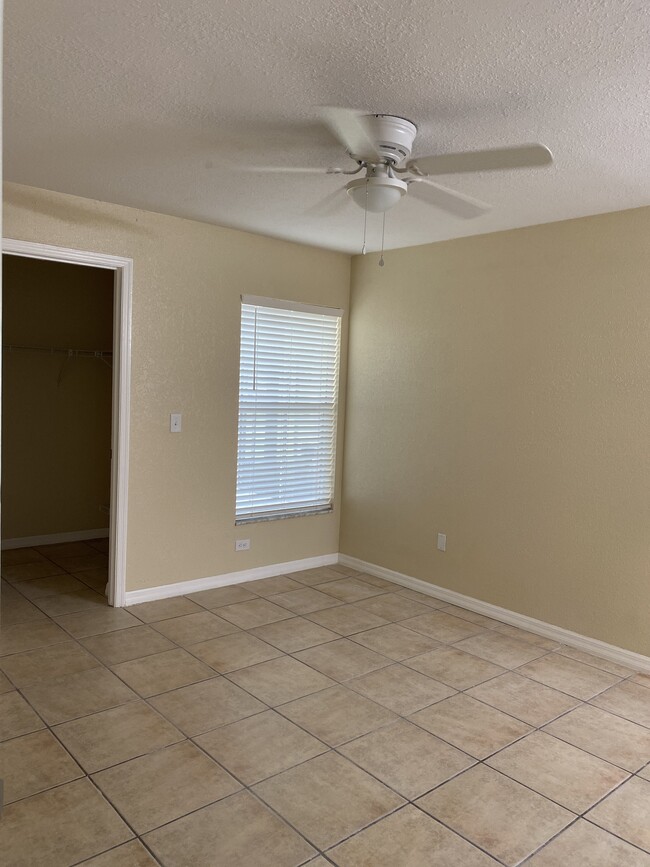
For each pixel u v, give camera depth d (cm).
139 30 187
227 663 337
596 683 332
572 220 371
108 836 210
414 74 206
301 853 206
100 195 366
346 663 344
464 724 288
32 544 545
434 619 412
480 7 169
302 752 261
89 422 567
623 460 353
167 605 418
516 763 260
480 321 420
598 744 276
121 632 371
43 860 199
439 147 267
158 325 411
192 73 212
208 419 441
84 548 542
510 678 334
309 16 177
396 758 260
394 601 443
